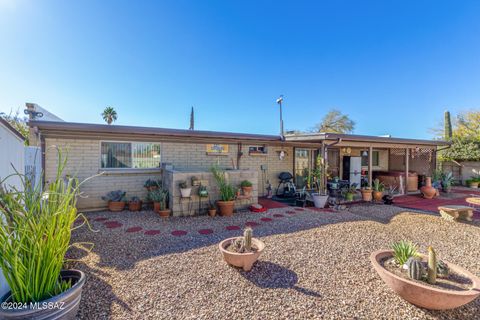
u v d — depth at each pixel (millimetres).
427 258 2824
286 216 6293
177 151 7871
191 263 3344
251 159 9344
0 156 2502
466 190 12031
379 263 2830
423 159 11562
